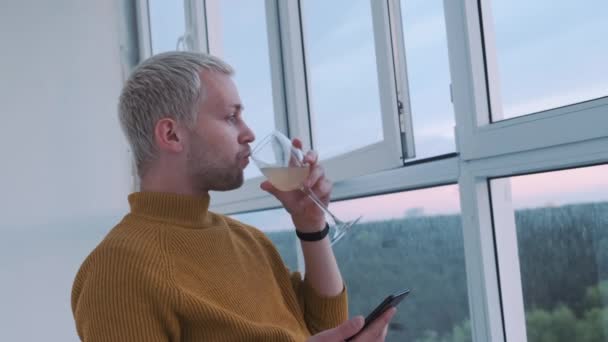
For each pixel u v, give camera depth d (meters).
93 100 2.44
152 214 0.95
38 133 2.30
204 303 0.87
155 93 0.97
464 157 1.19
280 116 1.84
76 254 2.35
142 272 0.85
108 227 2.43
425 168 1.31
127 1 2.67
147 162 1.00
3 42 2.26
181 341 0.89
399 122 1.35
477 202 1.18
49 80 2.35
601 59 0.97
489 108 1.17
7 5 2.28
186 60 0.99
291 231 1.99
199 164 0.97
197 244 0.94
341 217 1.69
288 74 1.81
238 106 1.01
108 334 0.82
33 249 2.26
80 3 2.45
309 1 1.74
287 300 1.09
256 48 2.03
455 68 1.21
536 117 1.03
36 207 2.28
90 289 0.84
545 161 1.03
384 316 0.84
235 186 1.01
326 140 1.72
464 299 1.31
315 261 1.14
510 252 1.18
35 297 2.26
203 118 0.97
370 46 1.46
